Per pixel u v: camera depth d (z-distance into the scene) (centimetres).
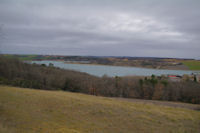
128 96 3781
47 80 3494
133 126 1082
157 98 3691
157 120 1246
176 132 1062
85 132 889
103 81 4062
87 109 1295
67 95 1867
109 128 1002
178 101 3672
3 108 1011
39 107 1184
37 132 777
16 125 816
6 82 2577
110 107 1419
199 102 3606
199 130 1148
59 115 1095
